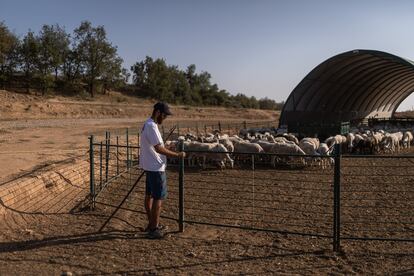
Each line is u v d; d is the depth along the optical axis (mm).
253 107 101250
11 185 11008
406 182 14383
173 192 12938
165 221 9820
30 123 38656
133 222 9727
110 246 8016
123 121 49344
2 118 40344
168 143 18328
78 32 69375
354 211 10570
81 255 7531
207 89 94375
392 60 32250
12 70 60938
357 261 7316
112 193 12664
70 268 6945
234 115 75562
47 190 12352
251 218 10023
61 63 63375
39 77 60219
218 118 68875
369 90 45750
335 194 7691
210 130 41219
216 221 9797
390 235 8703
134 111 60750
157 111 8523
